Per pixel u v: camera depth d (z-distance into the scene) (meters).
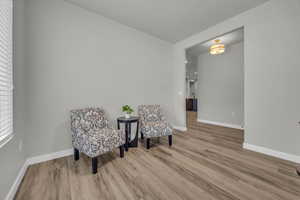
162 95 3.81
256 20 2.38
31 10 1.97
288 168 1.82
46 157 2.07
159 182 1.54
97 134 1.94
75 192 1.38
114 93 2.85
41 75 2.05
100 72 2.66
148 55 3.47
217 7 2.44
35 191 1.39
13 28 1.58
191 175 1.67
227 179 1.59
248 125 2.49
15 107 1.56
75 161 2.05
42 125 2.05
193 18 2.79
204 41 3.30
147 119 3.07
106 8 2.47
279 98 2.14
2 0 1.28
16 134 1.54
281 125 2.12
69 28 2.31
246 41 2.51
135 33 3.21
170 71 4.02
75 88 2.36
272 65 2.20
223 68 4.67
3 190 1.17
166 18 2.79
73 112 2.12
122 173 1.72
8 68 1.40
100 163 1.98
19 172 1.57
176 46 4.01
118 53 2.91
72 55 2.33
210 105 5.10
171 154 2.29
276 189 1.41
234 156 2.20
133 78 3.17
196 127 4.38
